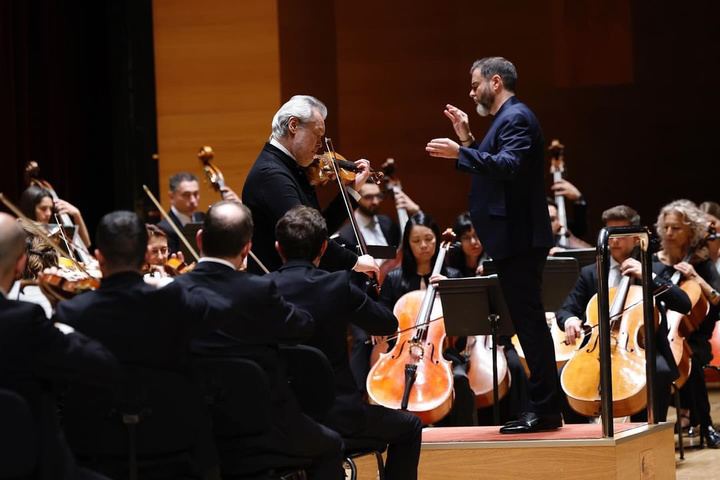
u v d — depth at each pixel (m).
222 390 6.56
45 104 18.56
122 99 19.56
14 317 5.51
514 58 25.34
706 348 13.97
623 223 13.02
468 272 13.91
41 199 12.89
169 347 6.17
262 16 19.66
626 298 12.22
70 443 6.19
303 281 7.71
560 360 12.95
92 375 5.59
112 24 19.61
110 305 6.12
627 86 25.61
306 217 7.92
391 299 13.17
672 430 10.24
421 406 10.81
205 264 7.00
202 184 19.55
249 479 6.79
